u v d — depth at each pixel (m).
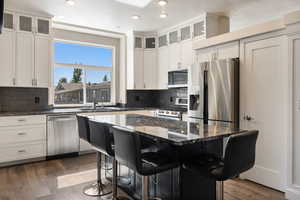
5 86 3.59
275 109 2.57
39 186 2.65
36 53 3.79
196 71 3.37
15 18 3.59
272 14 3.86
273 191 2.54
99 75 5.16
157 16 3.91
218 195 1.76
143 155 1.89
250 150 1.59
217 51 3.29
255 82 2.78
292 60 2.30
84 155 4.03
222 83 3.01
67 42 4.66
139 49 4.93
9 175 3.00
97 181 2.64
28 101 4.04
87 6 3.47
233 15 3.90
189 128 1.93
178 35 4.39
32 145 3.52
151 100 5.54
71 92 4.77
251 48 2.82
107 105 5.22
